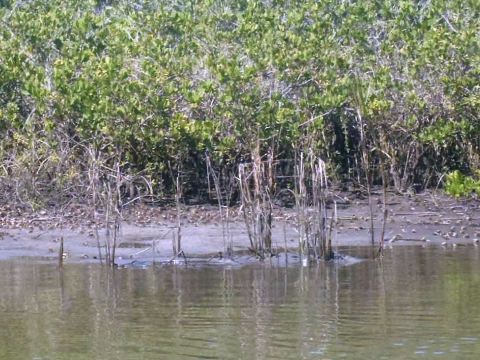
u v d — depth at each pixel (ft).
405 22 124.57
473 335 57.77
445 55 119.14
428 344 55.83
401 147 121.49
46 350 55.26
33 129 112.37
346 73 121.70
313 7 126.82
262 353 54.19
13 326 61.00
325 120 121.08
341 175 123.24
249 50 116.88
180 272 80.59
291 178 114.42
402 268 81.41
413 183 121.39
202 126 112.16
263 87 116.26
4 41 119.85
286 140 114.42
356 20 126.72
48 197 110.73
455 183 90.33
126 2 142.10
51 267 83.35
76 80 113.09
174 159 116.47
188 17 126.00
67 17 127.13
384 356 53.36
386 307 65.62
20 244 94.27
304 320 62.18
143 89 112.27
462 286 72.64
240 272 80.33
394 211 110.83
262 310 65.21
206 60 115.24
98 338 57.82
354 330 59.31
